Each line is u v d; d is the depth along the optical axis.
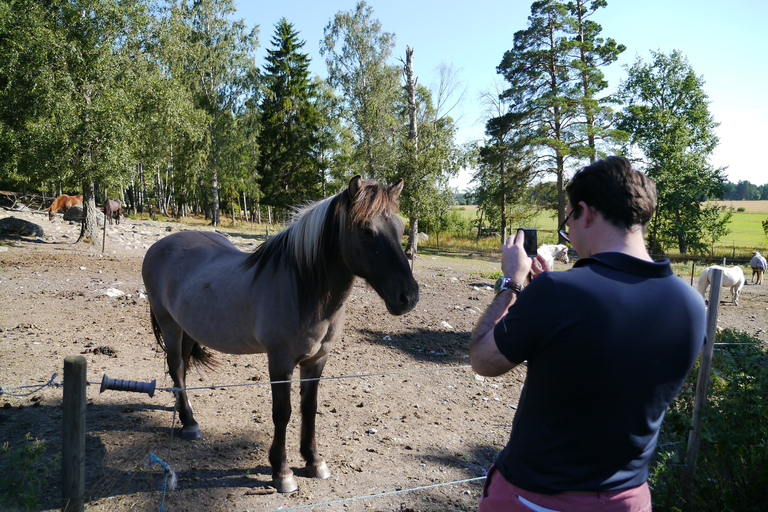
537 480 1.26
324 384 5.27
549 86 26.92
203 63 31.72
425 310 9.48
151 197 50.44
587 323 1.17
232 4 32.84
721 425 2.92
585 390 1.19
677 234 29.33
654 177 29.53
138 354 5.80
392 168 22.47
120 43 16.28
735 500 2.65
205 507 3.02
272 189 38.62
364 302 9.74
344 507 3.14
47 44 13.99
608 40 25.66
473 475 3.65
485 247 31.36
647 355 1.18
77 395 1.79
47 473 2.82
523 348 1.23
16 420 3.98
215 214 34.84
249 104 34.66
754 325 10.16
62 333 6.30
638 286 1.22
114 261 12.91
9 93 14.38
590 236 1.38
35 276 9.92
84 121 14.38
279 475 3.26
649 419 1.22
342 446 3.96
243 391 5.03
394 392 5.19
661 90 30.97
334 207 2.98
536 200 31.08
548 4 25.39
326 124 37.97
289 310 3.07
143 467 3.00
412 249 22.08
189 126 19.44
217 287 3.49
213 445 3.85
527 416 1.31
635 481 1.25
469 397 5.23
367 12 28.16
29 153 13.93
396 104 33.31
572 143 26.42
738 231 51.97
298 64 39.81
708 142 30.36
